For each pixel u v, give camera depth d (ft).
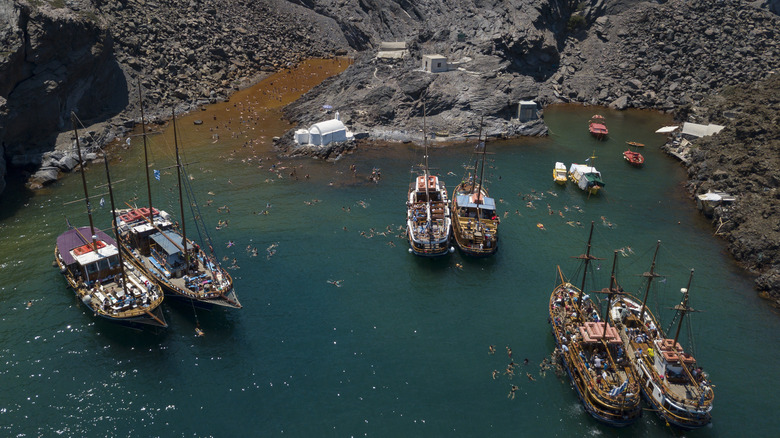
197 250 252.62
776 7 574.15
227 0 654.53
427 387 196.95
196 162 351.87
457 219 293.43
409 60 507.71
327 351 212.23
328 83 511.81
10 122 339.36
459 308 238.48
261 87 545.03
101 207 306.96
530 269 265.75
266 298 239.91
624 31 569.64
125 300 219.61
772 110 372.99
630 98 524.93
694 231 302.25
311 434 178.19
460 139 430.61
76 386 193.57
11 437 173.68
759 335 223.92
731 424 183.83
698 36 545.85
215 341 216.13
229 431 178.81
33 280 247.09
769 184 311.47
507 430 180.96
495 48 512.22
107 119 421.59
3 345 209.56
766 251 266.57
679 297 245.86
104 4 499.10
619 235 295.69
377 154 399.85
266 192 334.65
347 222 302.86
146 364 204.33
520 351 214.48
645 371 193.26
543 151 411.34
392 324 227.40
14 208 304.91
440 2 587.27
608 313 209.56
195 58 530.27
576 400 193.16
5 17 340.80
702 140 390.01
